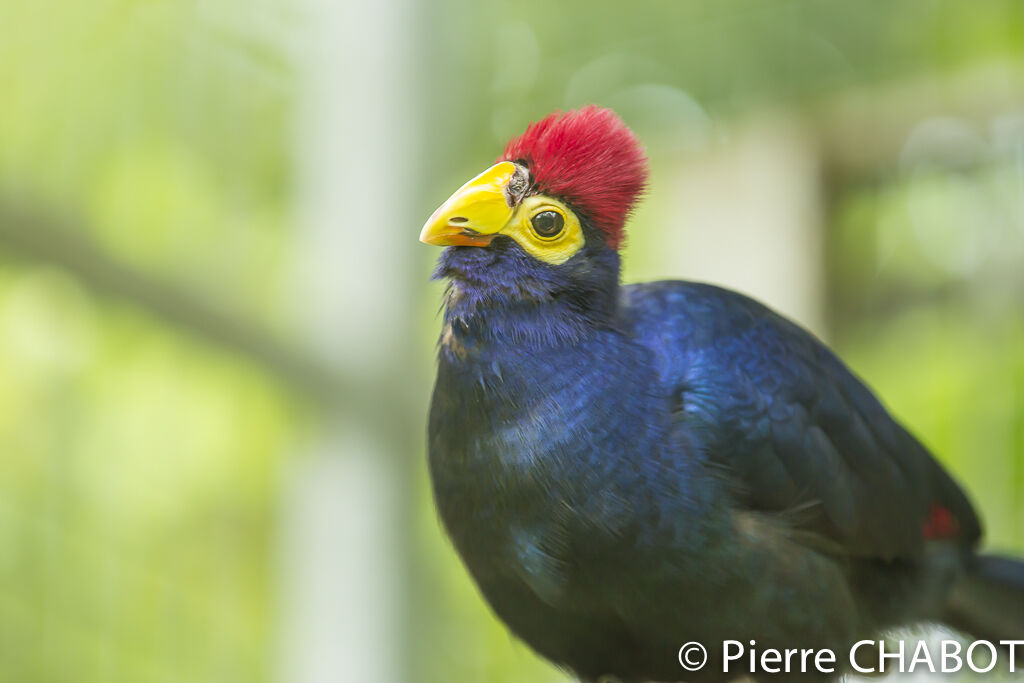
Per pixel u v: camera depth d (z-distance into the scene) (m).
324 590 9.49
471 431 5.96
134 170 10.48
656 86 11.16
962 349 10.38
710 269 10.93
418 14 9.36
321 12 9.66
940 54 10.27
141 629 11.26
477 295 6.02
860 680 7.79
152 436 11.42
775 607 6.16
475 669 12.00
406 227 9.28
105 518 11.20
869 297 10.64
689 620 6.11
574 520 5.86
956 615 7.66
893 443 6.88
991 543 10.09
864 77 10.45
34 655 10.76
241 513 11.79
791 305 10.51
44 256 7.68
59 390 11.08
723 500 6.00
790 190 10.61
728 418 6.15
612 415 5.90
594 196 6.09
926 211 10.39
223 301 8.45
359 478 9.27
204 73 10.54
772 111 10.72
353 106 9.36
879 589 6.91
